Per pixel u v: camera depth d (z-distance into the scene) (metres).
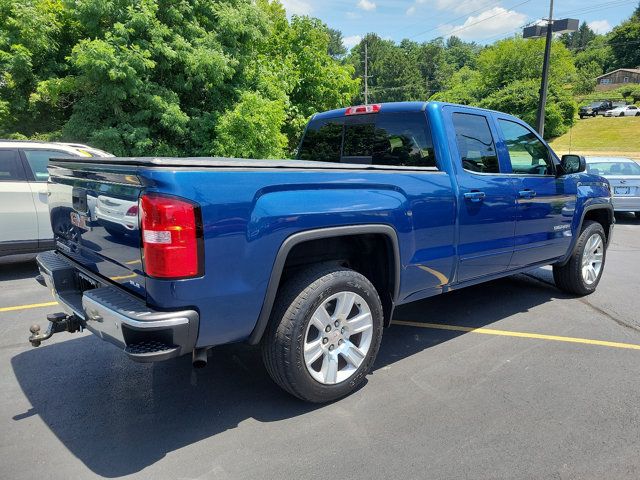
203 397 3.38
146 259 2.50
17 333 4.56
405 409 3.22
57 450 2.76
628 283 6.52
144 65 11.21
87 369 3.80
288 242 2.85
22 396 3.38
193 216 2.48
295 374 2.99
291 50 17.75
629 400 3.35
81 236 3.26
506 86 56.50
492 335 4.57
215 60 12.15
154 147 12.53
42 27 11.62
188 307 2.55
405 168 3.56
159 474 2.55
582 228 5.73
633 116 63.09
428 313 5.23
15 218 6.44
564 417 3.12
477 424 3.04
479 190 4.12
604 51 109.50
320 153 5.02
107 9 11.09
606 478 2.54
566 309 5.36
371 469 2.60
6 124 12.30
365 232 3.22
